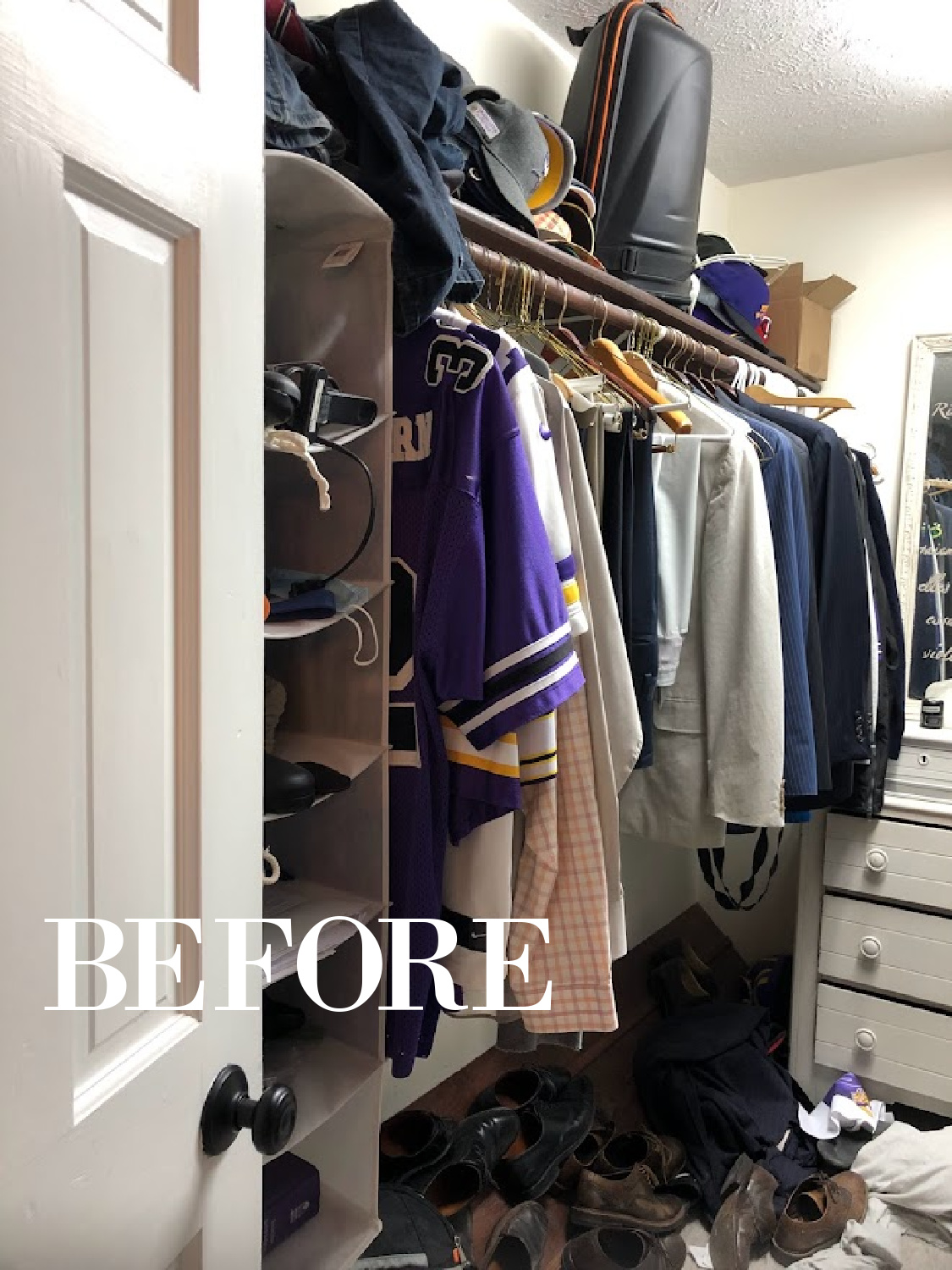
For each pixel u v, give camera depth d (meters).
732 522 1.47
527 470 1.00
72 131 0.47
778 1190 1.72
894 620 2.00
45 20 0.45
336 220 1.01
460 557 0.98
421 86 1.03
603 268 1.75
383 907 1.06
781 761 1.48
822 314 2.51
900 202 2.52
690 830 1.55
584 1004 1.16
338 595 1.00
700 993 2.30
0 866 0.44
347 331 1.04
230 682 0.63
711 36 1.91
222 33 0.60
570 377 1.47
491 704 0.99
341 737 1.09
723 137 2.40
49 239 0.46
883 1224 1.68
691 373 1.86
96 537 0.51
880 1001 2.00
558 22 1.94
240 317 0.63
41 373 0.46
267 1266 1.04
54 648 0.47
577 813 1.16
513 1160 1.61
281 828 1.14
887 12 1.80
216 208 0.60
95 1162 0.51
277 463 1.11
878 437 2.57
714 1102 1.83
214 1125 0.63
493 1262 1.46
